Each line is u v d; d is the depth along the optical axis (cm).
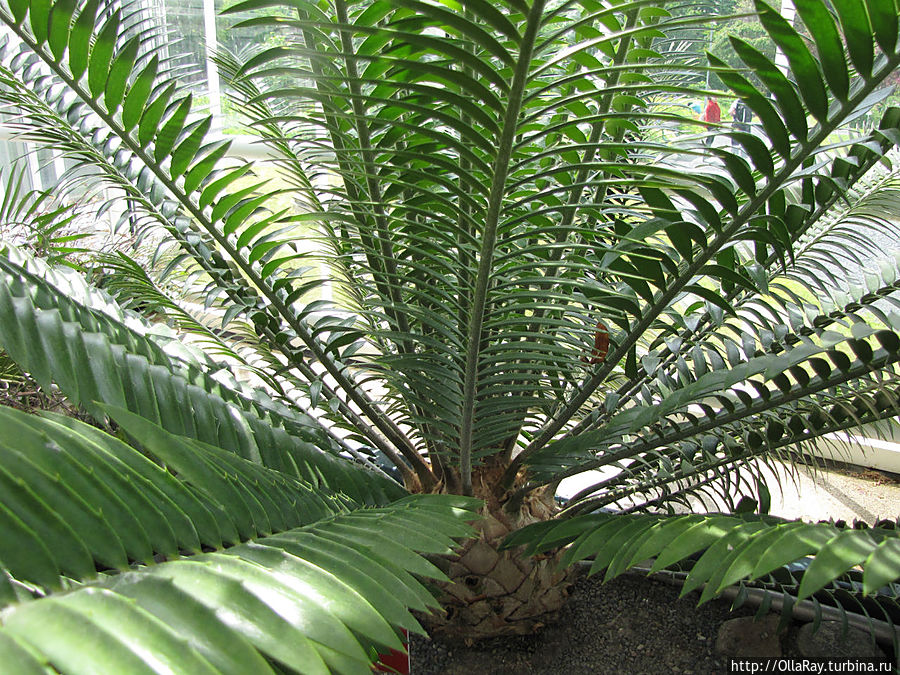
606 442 86
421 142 82
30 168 204
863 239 96
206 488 53
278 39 129
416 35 44
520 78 46
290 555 48
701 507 147
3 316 53
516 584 98
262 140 91
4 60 98
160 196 97
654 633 111
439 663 106
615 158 86
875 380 84
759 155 63
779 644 105
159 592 37
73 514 42
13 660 27
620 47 78
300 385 110
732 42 57
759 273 77
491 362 84
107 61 74
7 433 44
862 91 57
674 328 84
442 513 68
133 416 53
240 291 96
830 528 56
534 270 99
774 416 86
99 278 112
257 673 34
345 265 105
